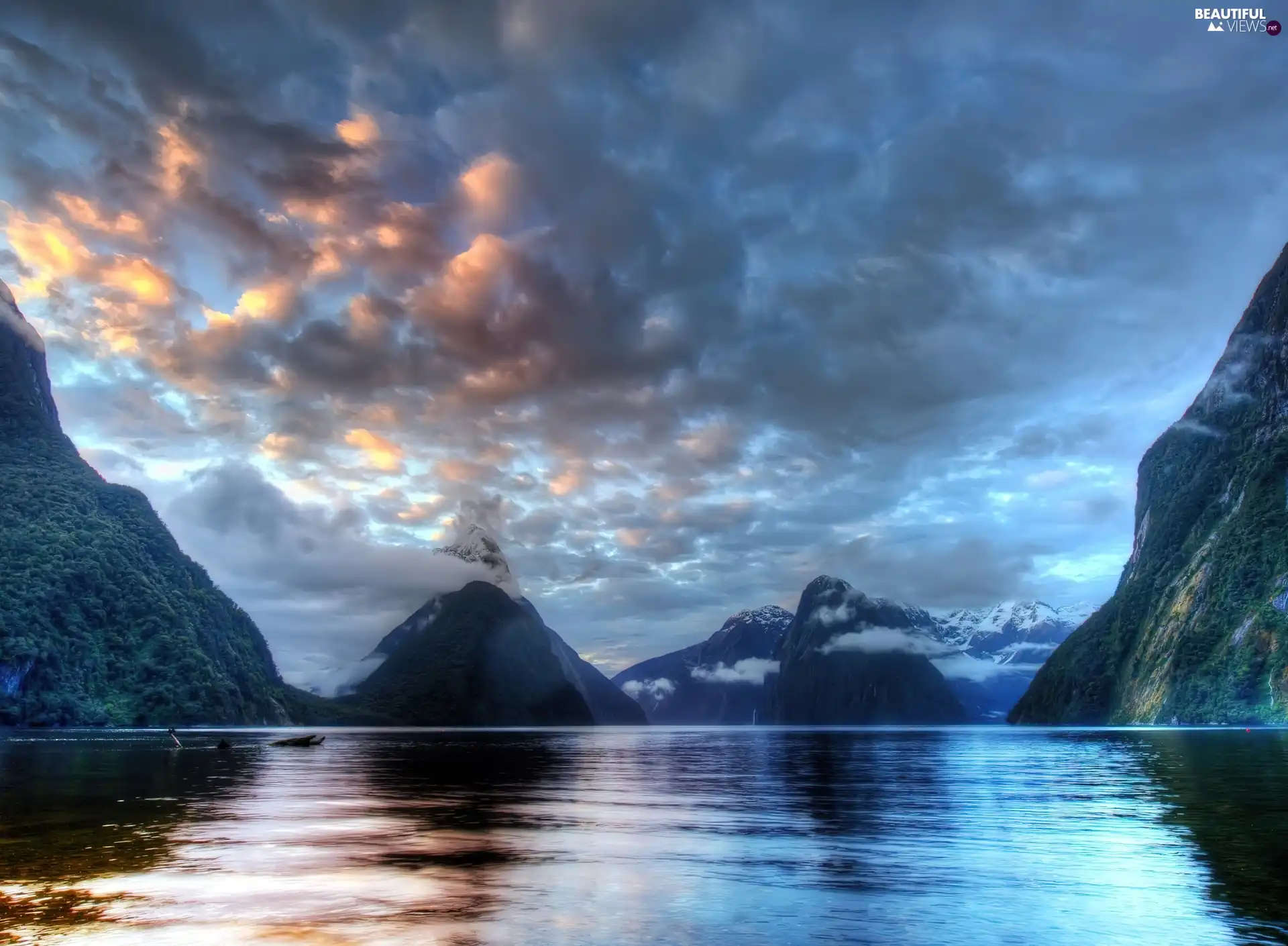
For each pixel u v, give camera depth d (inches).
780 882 1184.8
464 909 1026.1
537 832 1672.0
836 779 2999.5
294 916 984.3
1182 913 995.9
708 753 5265.8
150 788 2459.4
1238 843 1451.8
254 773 3193.9
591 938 904.9
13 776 2797.7
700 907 1041.5
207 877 1193.4
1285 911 1000.2
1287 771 2898.6
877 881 1186.6
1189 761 3511.3
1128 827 1658.5
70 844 1450.5
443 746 6540.4
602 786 2780.5
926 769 3489.2
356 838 1568.7
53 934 908.6
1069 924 954.1
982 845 1486.2
